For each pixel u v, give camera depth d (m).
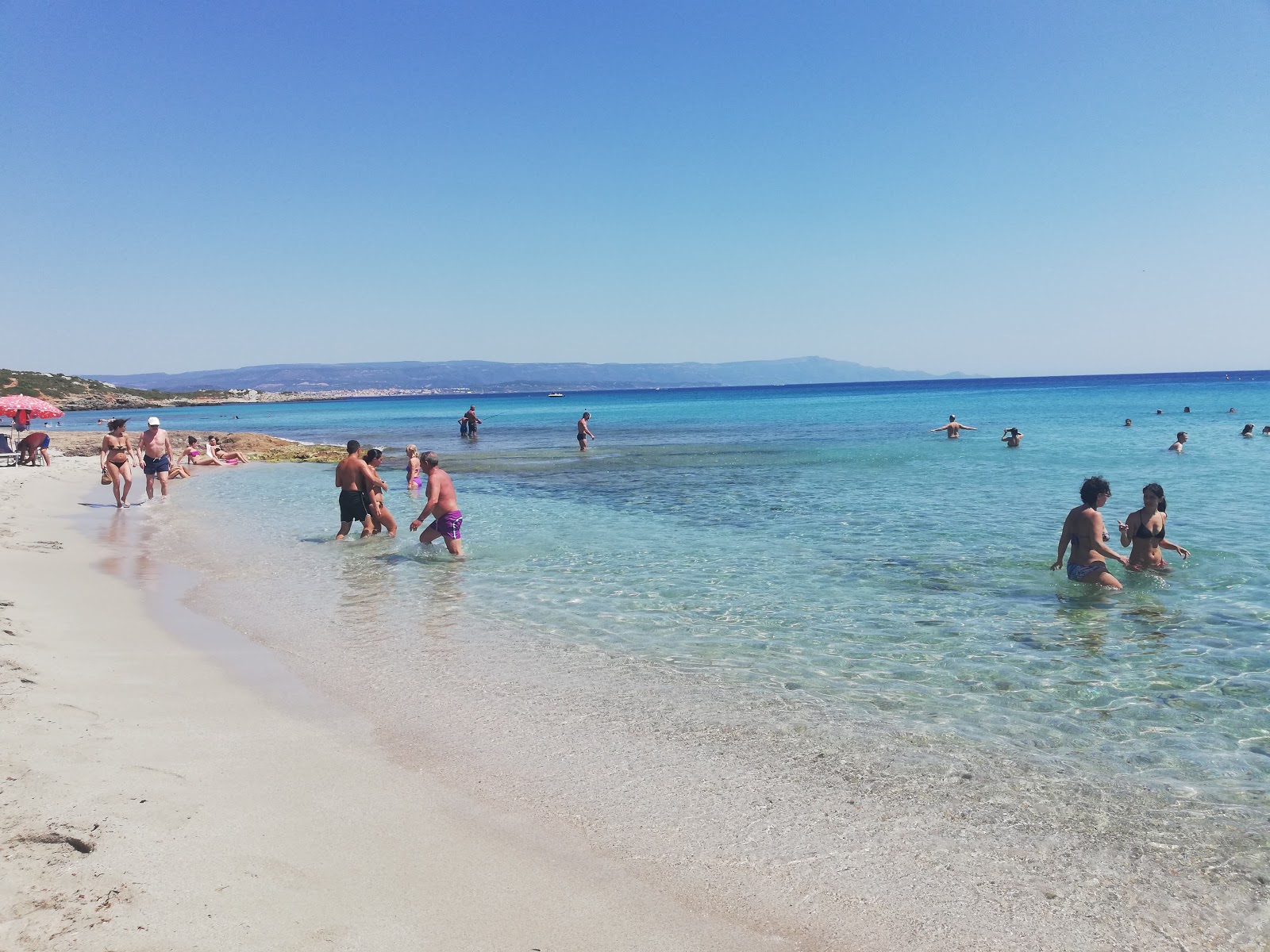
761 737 5.37
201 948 2.93
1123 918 3.40
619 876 3.67
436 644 7.51
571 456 30.58
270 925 3.12
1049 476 20.58
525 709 5.86
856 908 3.45
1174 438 32.97
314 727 5.45
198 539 13.37
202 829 3.86
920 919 3.38
